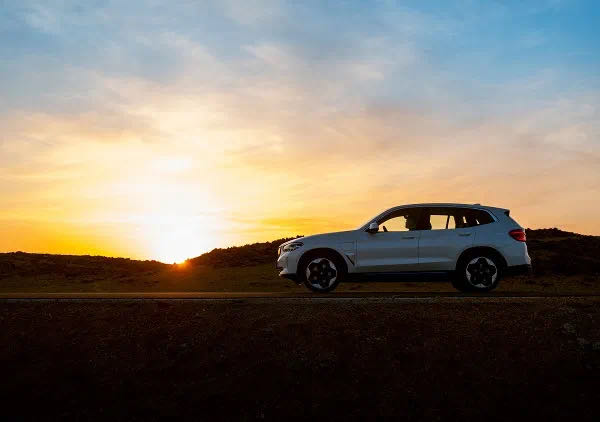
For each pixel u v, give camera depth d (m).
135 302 10.35
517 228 12.58
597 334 8.84
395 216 12.66
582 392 7.72
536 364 8.24
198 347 8.88
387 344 8.73
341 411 7.58
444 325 9.16
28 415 7.71
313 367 8.30
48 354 8.89
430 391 7.83
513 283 29.91
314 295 11.30
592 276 31.45
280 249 13.26
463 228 12.51
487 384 7.92
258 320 9.46
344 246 12.39
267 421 7.46
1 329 9.56
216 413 7.63
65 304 10.39
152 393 8.04
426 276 12.34
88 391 8.12
